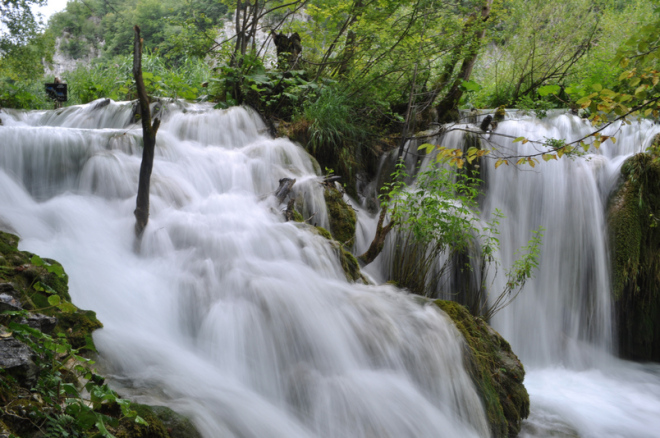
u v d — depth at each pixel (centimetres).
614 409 621
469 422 465
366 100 1011
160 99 923
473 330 546
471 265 736
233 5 1095
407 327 501
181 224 563
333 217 734
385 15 983
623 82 966
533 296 816
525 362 767
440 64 1173
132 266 495
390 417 420
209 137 841
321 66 1059
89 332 354
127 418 280
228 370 416
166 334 427
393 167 955
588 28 1327
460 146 912
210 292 477
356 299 521
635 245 805
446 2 1062
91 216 557
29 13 851
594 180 852
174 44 1072
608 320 816
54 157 634
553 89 1152
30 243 454
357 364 464
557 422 564
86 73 1311
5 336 265
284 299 477
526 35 1343
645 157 824
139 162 655
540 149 902
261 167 757
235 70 966
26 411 240
